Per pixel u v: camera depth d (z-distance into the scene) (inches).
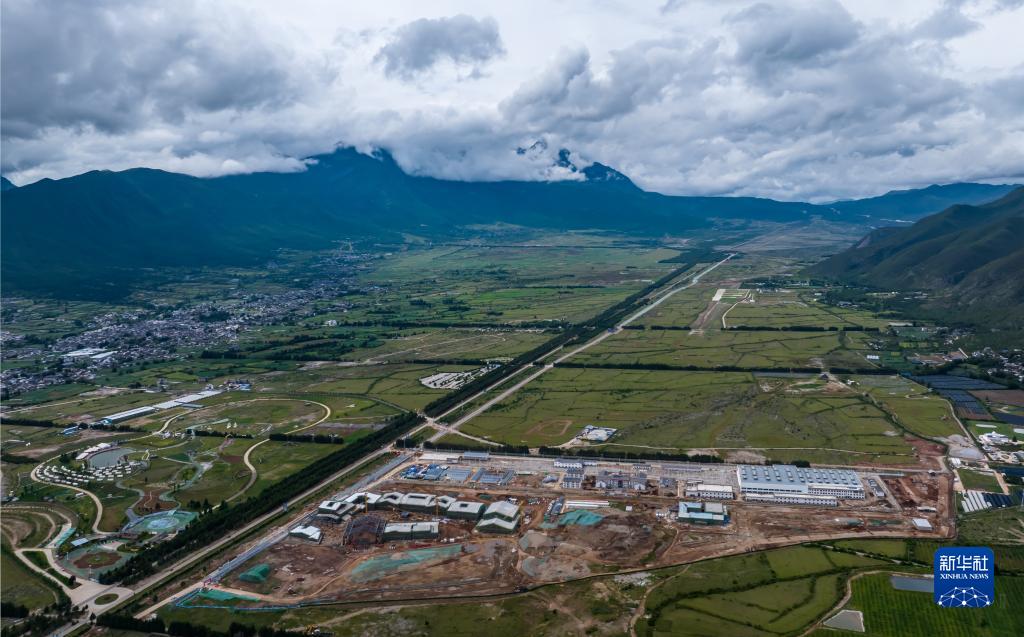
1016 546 7170.3
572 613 6353.3
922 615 6087.6
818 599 6378.0
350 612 6545.3
